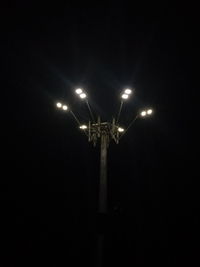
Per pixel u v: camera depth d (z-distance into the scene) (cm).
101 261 678
